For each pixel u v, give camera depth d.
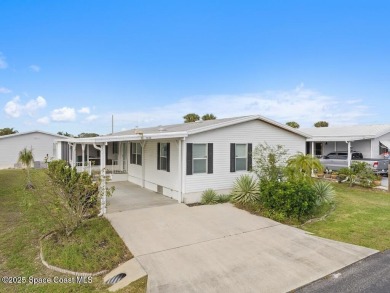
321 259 5.39
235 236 6.68
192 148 10.58
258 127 12.24
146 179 13.52
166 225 7.49
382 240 6.46
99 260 5.47
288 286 4.41
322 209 9.35
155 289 4.35
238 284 4.48
